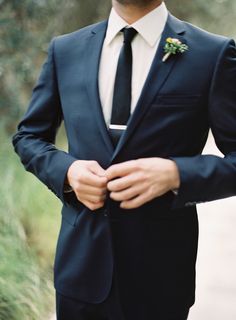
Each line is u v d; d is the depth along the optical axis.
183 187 1.94
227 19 12.58
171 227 2.07
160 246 2.06
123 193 1.91
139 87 2.04
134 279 2.07
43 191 5.16
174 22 2.12
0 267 3.75
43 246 4.54
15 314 3.50
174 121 2.01
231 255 5.13
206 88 2.03
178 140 2.03
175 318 2.15
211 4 11.52
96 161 2.05
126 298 2.08
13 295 3.59
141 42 2.06
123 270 2.06
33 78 6.77
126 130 1.99
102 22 2.21
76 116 2.11
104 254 2.06
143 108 2.00
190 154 2.07
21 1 6.28
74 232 2.12
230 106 2.05
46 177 2.12
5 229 4.21
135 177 1.89
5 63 6.23
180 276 2.11
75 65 2.17
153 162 1.93
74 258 2.11
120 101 2.04
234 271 4.74
